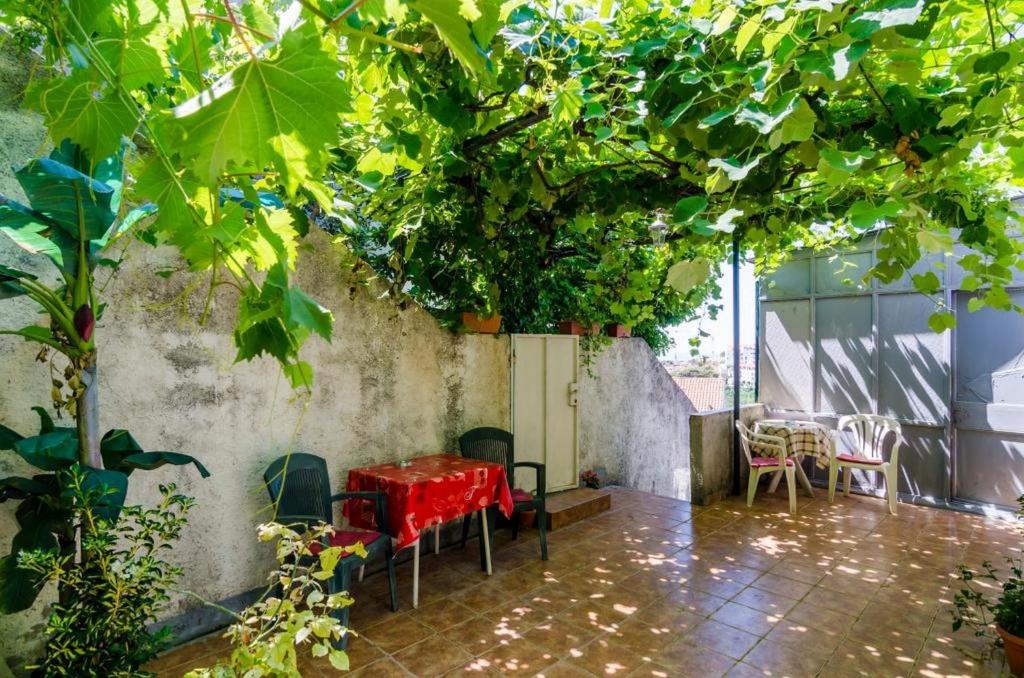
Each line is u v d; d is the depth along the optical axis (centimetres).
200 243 114
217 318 315
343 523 377
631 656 284
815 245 566
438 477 352
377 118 232
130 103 101
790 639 301
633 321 569
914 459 579
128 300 280
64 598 185
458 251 412
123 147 164
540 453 549
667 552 432
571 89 221
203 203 113
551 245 514
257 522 329
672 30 218
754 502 577
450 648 291
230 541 317
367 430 396
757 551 434
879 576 386
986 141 214
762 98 176
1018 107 199
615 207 346
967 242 302
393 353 415
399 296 411
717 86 196
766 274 679
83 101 103
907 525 500
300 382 124
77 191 175
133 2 125
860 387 614
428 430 441
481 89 219
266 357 337
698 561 413
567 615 328
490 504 390
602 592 359
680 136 232
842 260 570
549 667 274
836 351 633
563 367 573
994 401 536
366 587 367
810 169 268
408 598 350
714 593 358
